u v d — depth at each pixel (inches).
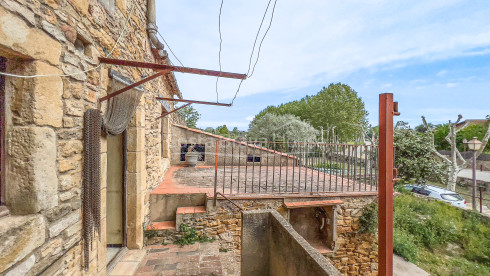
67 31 62.2
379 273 75.0
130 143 119.4
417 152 343.3
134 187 119.6
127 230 119.5
